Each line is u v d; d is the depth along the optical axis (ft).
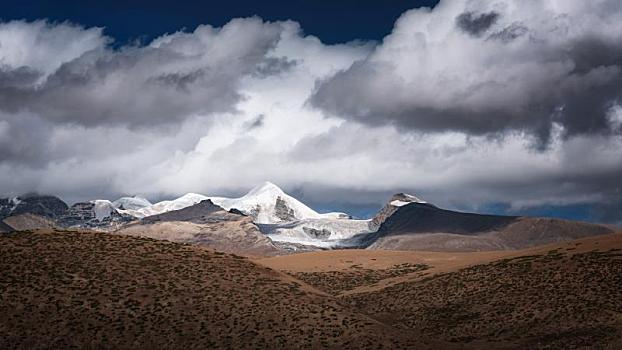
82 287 323.78
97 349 285.84
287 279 374.02
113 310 311.27
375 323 330.54
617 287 362.74
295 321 321.11
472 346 336.08
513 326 355.97
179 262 363.97
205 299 329.72
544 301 372.17
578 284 378.94
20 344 282.36
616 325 324.39
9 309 301.02
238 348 296.30
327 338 309.63
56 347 283.38
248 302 332.80
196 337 301.84
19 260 338.75
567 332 331.98
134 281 335.26
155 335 299.79
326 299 354.13
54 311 304.30
